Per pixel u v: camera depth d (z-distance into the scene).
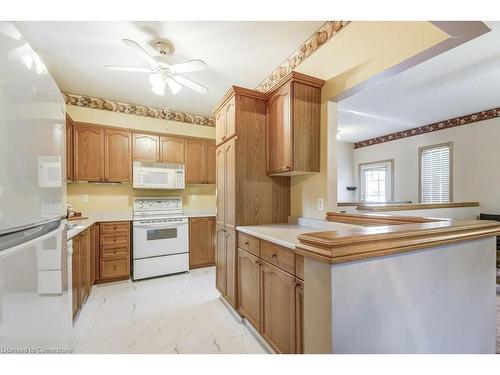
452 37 1.26
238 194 2.24
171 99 3.53
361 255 0.81
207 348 1.77
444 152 4.38
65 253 1.29
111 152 3.25
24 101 0.89
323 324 0.81
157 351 1.73
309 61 2.21
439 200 4.44
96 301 2.55
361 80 1.75
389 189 5.38
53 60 2.48
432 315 1.04
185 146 3.76
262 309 1.77
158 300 2.58
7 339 0.79
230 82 3.01
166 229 3.35
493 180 3.74
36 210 0.98
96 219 3.04
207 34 2.10
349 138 5.80
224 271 2.47
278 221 2.41
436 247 1.05
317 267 0.83
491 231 1.21
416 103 3.50
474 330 1.20
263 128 2.36
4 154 0.78
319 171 2.11
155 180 3.45
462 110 3.83
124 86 3.09
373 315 0.87
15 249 0.83
